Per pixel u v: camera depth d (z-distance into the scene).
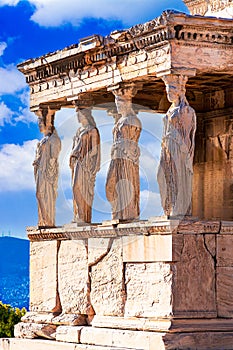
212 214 24.12
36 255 24.78
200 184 24.41
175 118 20.84
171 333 20.42
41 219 24.77
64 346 22.72
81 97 23.56
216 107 24.23
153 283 21.06
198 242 20.89
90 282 22.92
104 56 22.50
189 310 20.72
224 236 21.14
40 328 23.83
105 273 22.42
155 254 21.02
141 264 21.42
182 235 20.75
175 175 20.84
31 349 23.67
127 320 21.61
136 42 21.55
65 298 23.70
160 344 20.39
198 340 20.48
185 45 20.81
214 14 24.31
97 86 22.92
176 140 20.83
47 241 24.39
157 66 21.09
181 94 20.95
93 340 22.22
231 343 20.72
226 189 23.81
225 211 23.81
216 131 24.20
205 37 20.89
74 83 23.67
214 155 24.17
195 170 24.53
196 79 22.92
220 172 24.00
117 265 22.03
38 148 24.97
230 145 23.78
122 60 22.14
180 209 20.83
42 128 25.02
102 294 22.52
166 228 20.66
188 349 20.39
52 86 24.47
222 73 21.75
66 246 23.77
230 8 23.80
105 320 22.23
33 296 24.77
